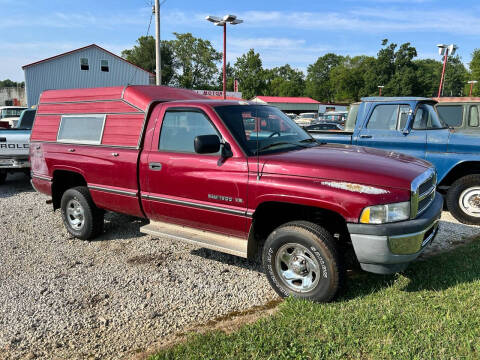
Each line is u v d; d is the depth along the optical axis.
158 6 18.11
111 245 5.46
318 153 3.97
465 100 6.92
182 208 4.33
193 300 3.90
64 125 5.67
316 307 3.47
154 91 5.05
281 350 2.89
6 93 63.09
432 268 4.21
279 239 3.69
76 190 5.52
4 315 3.67
